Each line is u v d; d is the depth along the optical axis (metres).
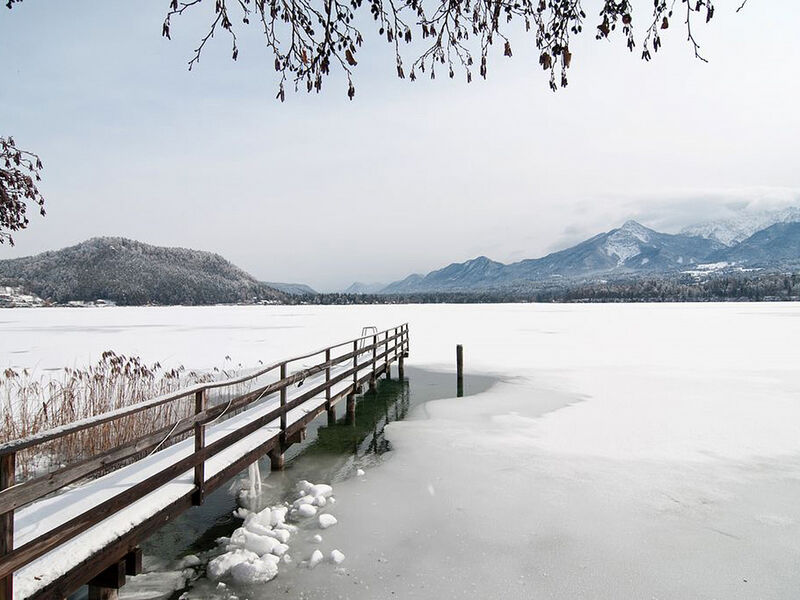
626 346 21.66
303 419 7.32
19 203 4.74
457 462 7.07
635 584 4.01
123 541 3.50
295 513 5.44
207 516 5.45
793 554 4.45
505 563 4.36
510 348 21.56
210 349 21.64
